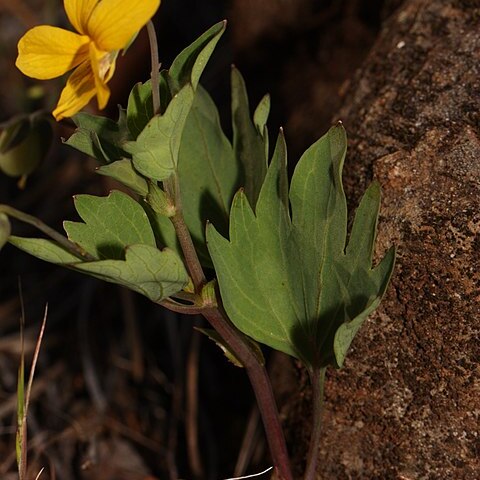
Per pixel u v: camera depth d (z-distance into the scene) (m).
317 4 0.30
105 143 0.23
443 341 0.24
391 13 0.29
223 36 0.36
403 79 0.26
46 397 0.31
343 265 0.23
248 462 0.28
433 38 0.26
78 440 0.30
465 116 0.25
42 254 0.23
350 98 0.26
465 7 0.26
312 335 0.24
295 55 0.31
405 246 0.24
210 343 0.31
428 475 0.24
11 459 0.29
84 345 0.32
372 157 0.25
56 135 0.36
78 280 0.34
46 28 0.22
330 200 0.23
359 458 0.25
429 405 0.24
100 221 0.23
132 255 0.22
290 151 0.30
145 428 0.31
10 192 0.37
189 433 0.30
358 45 0.30
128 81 0.34
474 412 0.24
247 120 0.25
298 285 0.24
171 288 0.23
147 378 0.31
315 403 0.24
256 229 0.23
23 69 0.22
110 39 0.22
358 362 0.25
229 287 0.23
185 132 0.25
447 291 0.24
